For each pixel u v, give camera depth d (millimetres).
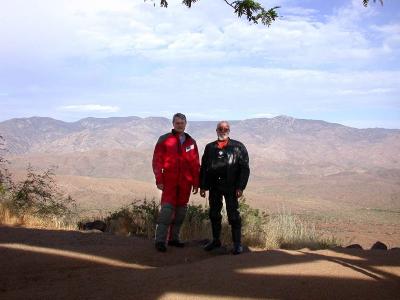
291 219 11180
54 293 4707
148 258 6293
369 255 5977
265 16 8273
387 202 128625
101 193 86250
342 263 5473
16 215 9992
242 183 6688
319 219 69125
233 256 5973
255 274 5047
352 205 116250
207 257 6633
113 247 6559
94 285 4914
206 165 6828
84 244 6941
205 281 4863
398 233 52031
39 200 11070
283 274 5031
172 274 5133
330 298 4418
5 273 5320
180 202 6891
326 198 135750
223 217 9945
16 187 10938
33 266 5574
